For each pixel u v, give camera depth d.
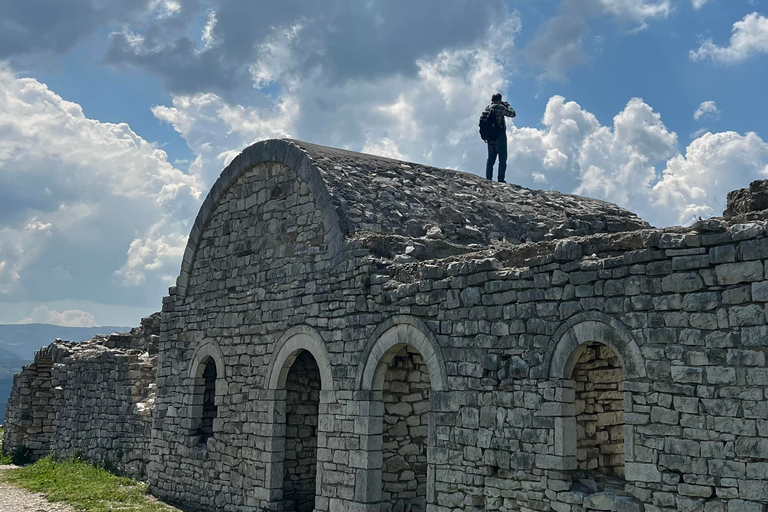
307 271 15.52
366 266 13.95
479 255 12.40
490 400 11.38
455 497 11.71
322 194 15.50
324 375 14.50
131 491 19.27
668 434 9.16
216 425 17.50
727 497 8.58
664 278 9.42
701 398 8.91
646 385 9.43
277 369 15.85
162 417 19.72
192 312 19.28
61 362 26.53
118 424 22.22
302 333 15.27
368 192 16.25
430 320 12.48
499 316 11.42
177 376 19.42
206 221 19.22
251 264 17.39
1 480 21.52
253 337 16.83
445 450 11.95
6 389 183.25
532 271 11.02
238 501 16.31
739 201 10.48
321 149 17.28
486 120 21.59
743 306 8.70
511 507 10.90
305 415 16.22
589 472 11.02
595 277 10.19
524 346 11.02
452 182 19.20
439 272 12.54
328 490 13.98
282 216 16.69
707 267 9.06
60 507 17.03
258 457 15.91
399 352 14.08
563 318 10.54
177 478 18.59
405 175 18.16
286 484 15.70
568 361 10.47
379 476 13.32
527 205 19.34
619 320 9.82
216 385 17.77
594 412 11.43
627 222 18.28
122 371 22.47
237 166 18.16
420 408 14.22
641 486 9.34
